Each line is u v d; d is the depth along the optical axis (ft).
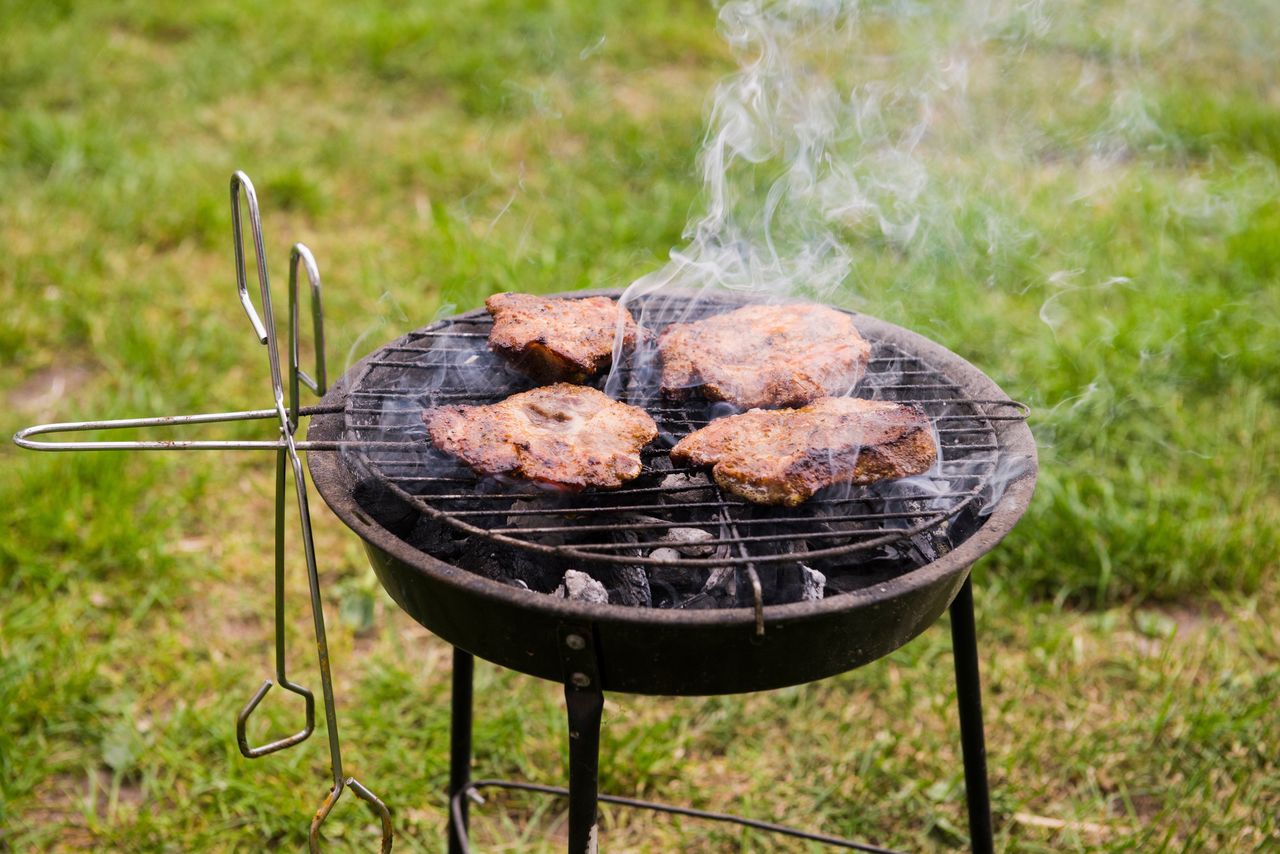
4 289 13.16
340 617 9.54
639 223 14.29
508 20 19.98
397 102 18.08
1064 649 9.11
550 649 4.82
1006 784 8.09
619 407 5.83
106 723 8.32
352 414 5.68
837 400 5.90
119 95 17.72
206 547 10.14
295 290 5.16
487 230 14.37
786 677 4.90
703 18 20.75
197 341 12.53
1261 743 8.26
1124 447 11.09
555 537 5.46
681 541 5.03
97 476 10.41
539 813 7.88
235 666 8.97
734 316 6.70
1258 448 10.97
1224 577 9.78
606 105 17.81
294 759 8.05
